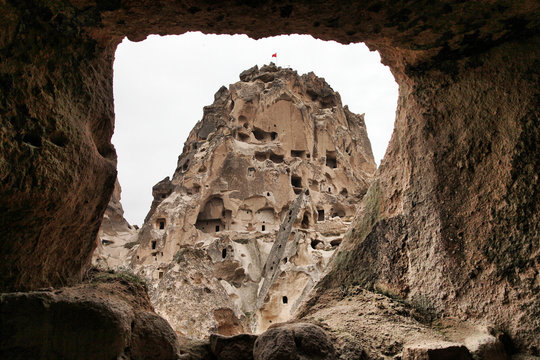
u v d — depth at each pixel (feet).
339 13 22.41
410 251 27.43
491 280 23.53
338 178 175.83
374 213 30.55
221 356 21.56
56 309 16.39
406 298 26.71
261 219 149.79
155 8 21.25
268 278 104.47
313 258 91.15
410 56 26.73
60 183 19.90
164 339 19.60
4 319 15.51
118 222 181.98
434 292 25.53
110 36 23.00
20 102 18.98
